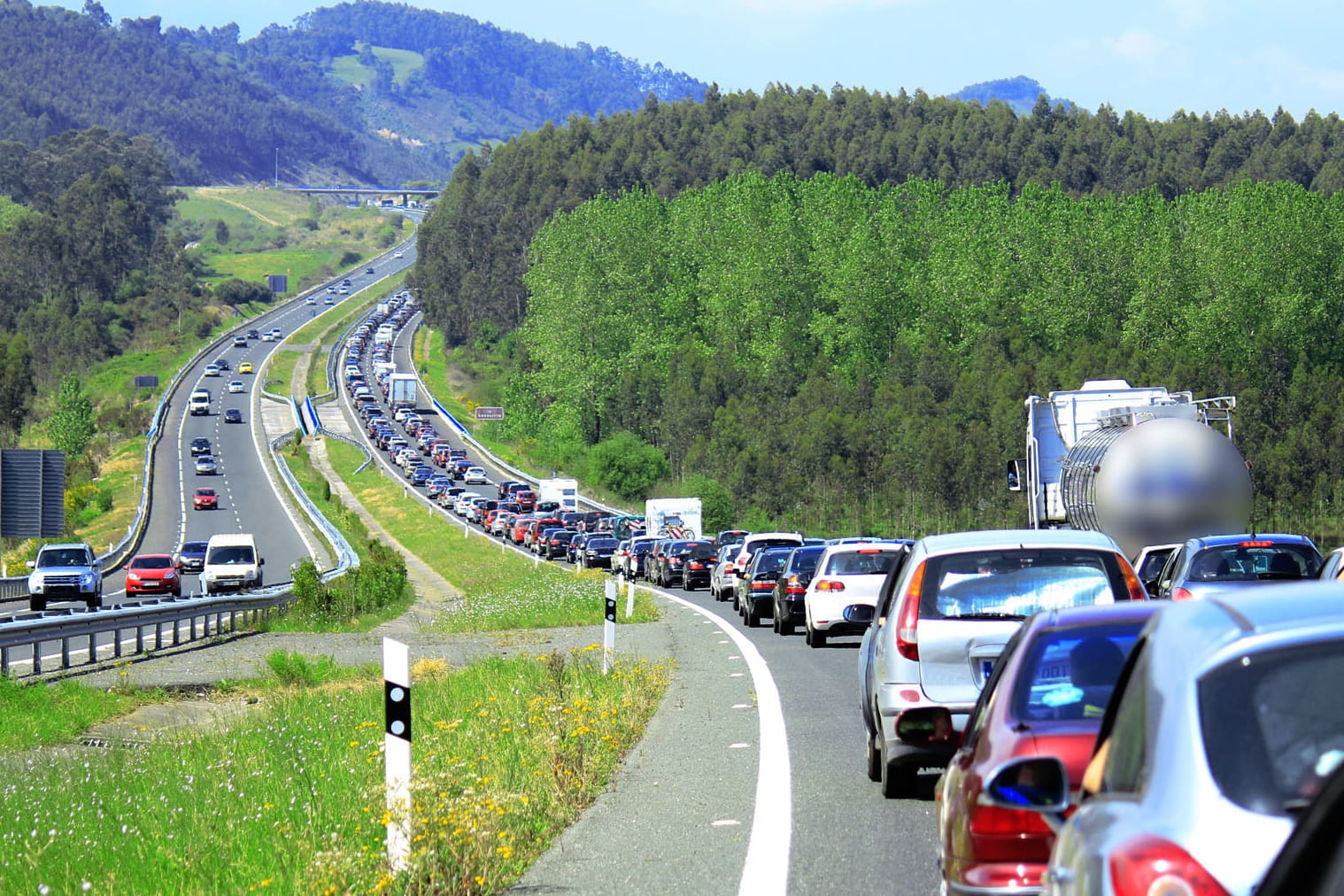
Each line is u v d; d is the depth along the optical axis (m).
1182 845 7.60
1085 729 14.34
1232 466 61.91
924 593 24.41
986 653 23.91
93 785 30.09
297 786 27.12
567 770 26.00
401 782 19.59
